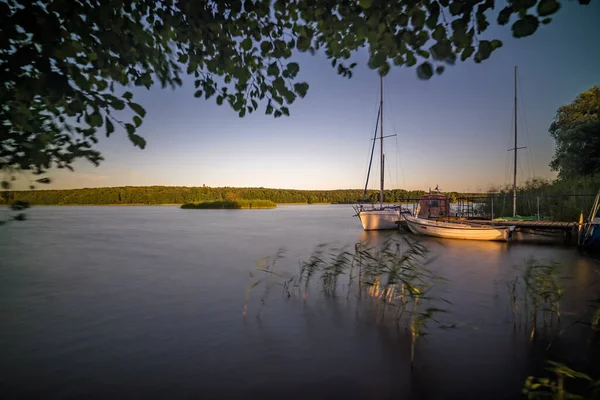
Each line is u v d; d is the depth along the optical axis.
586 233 13.59
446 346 5.08
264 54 2.74
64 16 1.98
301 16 2.73
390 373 4.35
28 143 2.21
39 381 4.25
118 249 16.23
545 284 6.06
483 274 10.10
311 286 8.55
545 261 12.04
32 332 5.82
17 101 2.14
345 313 6.53
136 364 4.66
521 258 12.78
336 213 56.53
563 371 3.22
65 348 5.18
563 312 6.48
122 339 5.50
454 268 11.02
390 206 25.80
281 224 32.81
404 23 2.19
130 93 2.13
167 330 5.86
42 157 2.21
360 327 5.84
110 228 28.12
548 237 18.44
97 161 2.53
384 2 2.14
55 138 2.39
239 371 4.45
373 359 4.72
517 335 5.44
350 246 16.84
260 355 4.88
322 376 4.31
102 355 4.93
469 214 26.81
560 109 30.62
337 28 2.51
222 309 6.94
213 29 2.55
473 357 4.72
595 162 23.69
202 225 31.42
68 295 8.18
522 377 4.21
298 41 2.71
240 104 3.21
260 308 6.93
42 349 5.15
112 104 2.11
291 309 6.83
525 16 1.82
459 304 7.09
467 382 4.12
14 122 2.16
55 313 6.82
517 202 23.92
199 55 2.80
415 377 4.25
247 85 3.15
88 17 2.05
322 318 6.29
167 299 7.75
